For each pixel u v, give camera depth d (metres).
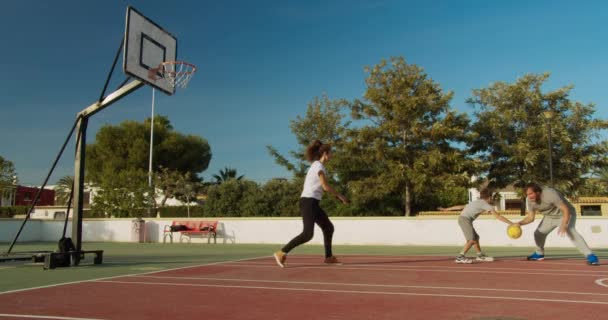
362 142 20.39
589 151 20.72
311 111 29.36
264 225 19.02
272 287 5.68
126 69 9.47
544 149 20.14
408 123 20.17
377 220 17.61
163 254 12.26
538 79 21.06
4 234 20.92
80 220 8.92
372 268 7.75
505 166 20.84
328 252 8.45
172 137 42.88
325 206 23.80
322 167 7.66
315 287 5.66
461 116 20.28
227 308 4.40
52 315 4.11
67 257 8.55
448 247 15.58
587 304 4.45
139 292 5.37
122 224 20.80
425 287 5.61
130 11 9.73
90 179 40.50
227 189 28.30
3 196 40.06
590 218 15.69
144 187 22.98
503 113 20.86
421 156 19.62
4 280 6.56
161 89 10.63
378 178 20.17
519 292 5.20
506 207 38.12
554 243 15.57
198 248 15.63
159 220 20.50
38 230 22.22
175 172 39.19
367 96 20.41
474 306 4.40
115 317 4.02
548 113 18.97
